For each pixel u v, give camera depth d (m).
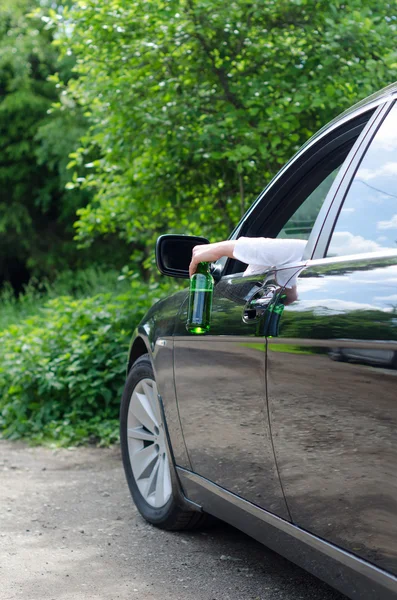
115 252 20.22
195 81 6.37
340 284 2.23
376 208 2.27
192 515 3.67
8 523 3.96
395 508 1.95
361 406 2.05
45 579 3.16
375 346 1.98
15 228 21.14
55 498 4.47
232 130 5.98
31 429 6.46
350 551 2.19
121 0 5.99
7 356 6.96
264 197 3.09
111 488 4.72
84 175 17.52
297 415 2.36
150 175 6.57
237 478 2.85
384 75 5.72
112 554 3.48
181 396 3.31
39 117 19.58
